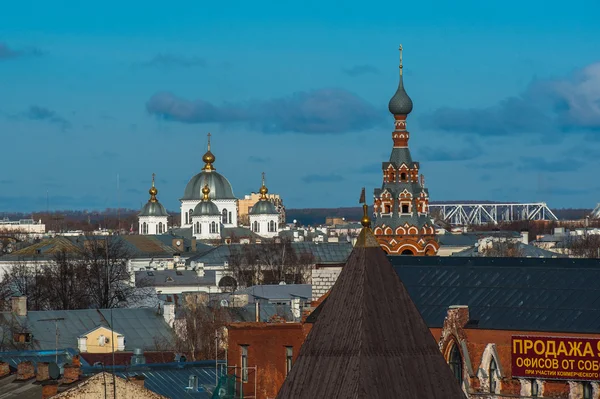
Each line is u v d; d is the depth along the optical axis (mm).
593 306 193000
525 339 192375
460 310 197375
